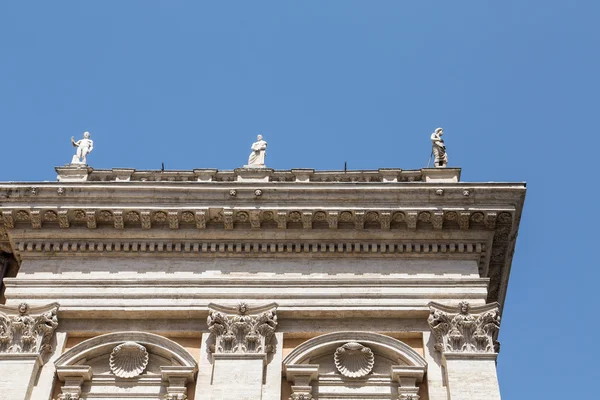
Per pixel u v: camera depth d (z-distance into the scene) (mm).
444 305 40375
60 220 42562
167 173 44875
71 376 39219
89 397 39031
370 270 41844
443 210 42062
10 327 39969
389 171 44500
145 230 42594
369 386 39188
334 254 42219
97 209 42344
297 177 44438
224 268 41938
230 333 39656
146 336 40250
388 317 40844
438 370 39062
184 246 42406
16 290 41344
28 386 38406
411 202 42250
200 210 42094
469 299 40844
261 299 41031
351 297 41031
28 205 42500
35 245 42562
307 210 42031
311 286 41344
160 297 41125
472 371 38344
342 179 44500
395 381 39188
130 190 42500
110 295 41125
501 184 42406
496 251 43344
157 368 39844
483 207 42188
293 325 40656
